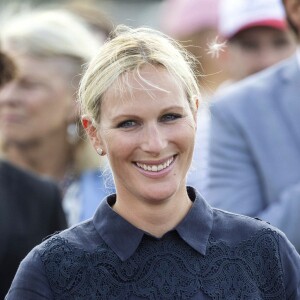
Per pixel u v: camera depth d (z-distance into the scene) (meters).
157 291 8.12
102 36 17.06
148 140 8.00
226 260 8.30
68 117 14.53
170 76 8.06
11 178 11.95
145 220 8.27
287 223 11.55
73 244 8.24
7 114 14.45
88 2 19.89
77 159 14.52
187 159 8.20
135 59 8.05
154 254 8.23
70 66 14.53
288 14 12.38
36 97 14.40
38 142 14.51
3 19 16.30
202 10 16.78
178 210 8.34
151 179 8.09
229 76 15.66
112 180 9.20
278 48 15.23
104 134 8.16
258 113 12.20
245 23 15.11
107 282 8.14
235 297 8.20
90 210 14.06
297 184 11.87
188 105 8.17
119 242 8.23
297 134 12.05
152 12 27.11
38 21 14.69
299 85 12.25
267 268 8.39
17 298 8.11
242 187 12.02
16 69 13.09
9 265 11.55
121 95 8.02
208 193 12.20
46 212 11.95
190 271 8.21
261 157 12.02
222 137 12.23
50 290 8.13
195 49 16.06
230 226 8.46
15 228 11.68
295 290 8.49
